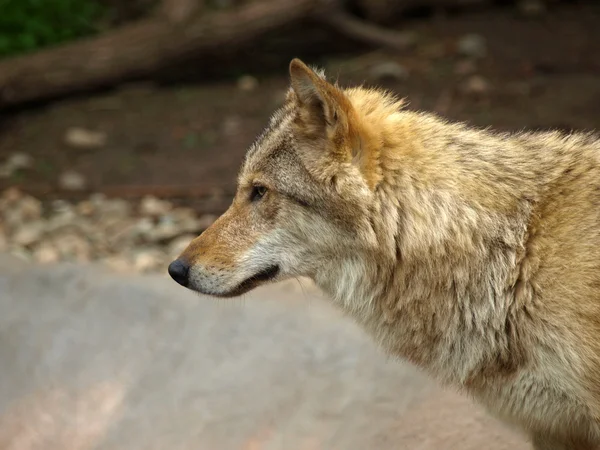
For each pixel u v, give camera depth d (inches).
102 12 888.3
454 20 837.8
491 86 695.1
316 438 361.1
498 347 260.4
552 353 251.3
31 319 461.7
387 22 824.9
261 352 407.5
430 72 735.1
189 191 606.9
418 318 268.7
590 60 725.9
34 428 409.4
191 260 289.4
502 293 257.0
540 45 763.4
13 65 757.3
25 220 593.3
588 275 247.4
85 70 764.0
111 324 448.5
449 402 352.5
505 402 267.9
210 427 381.7
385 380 373.7
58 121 743.7
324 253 278.2
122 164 665.0
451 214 259.1
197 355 416.5
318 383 383.6
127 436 392.8
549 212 258.2
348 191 264.7
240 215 289.6
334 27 793.6
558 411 258.8
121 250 542.3
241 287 287.9
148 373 416.5
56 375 430.3
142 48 765.9
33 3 847.1
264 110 725.9
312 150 269.9
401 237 263.9
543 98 668.1
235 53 785.6
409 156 265.4
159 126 719.7
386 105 284.2
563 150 271.7
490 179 262.4
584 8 838.5
